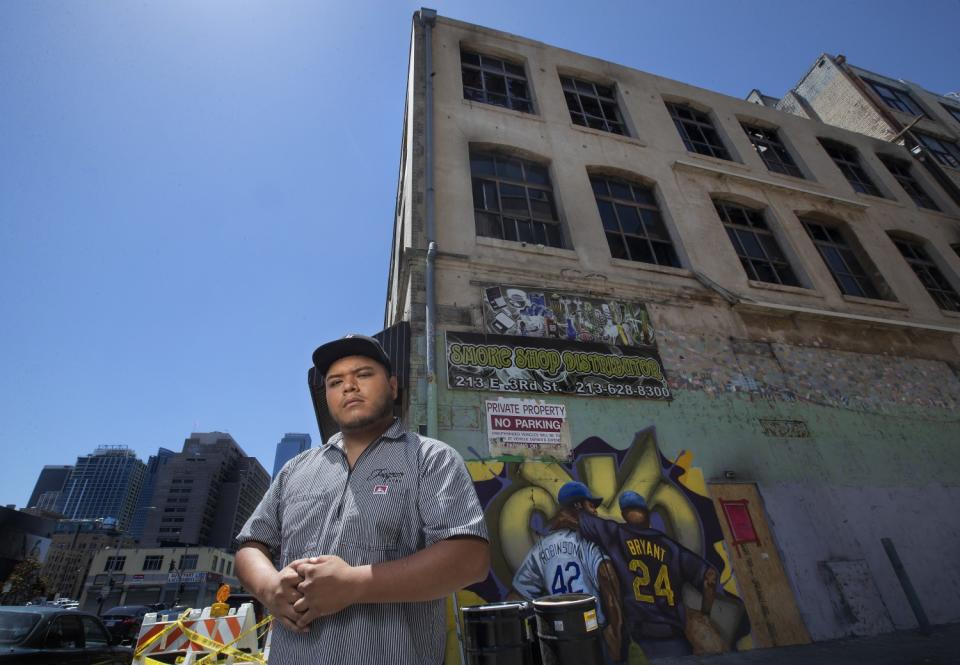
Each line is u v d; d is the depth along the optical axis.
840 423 8.17
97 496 195.38
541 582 5.45
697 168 10.98
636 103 12.06
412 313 6.79
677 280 8.92
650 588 5.79
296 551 1.56
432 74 9.69
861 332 9.73
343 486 1.67
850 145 14.84
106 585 66.12
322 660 1.28
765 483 7.09
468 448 6.02
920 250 12.95
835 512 7.17
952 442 8.73
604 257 8.62
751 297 9.30
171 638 4.88
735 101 13.76
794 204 11.73
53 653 5.54
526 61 11.43
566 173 9.61
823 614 6.24
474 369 6.57
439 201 8.07
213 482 128.50
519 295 7.44
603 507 6.13
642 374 7.43
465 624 3.61
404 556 1.50
